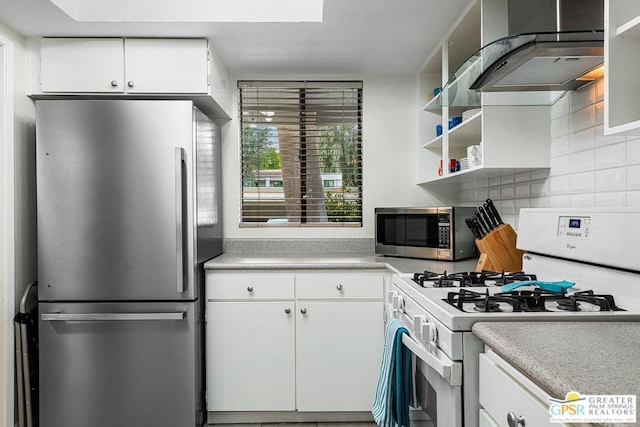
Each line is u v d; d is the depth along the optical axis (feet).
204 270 7.54
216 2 6.87
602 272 4.29
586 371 2.41
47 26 6.91
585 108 5.15
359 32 7.29
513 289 4.51
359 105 9.59
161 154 6.77
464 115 7.09
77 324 6.77
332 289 7.52
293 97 9.55
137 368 6.81
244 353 7.44
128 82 7.36
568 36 3.84
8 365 6.77
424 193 9.57
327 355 7.50
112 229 6.74
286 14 6.89
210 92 7.49
